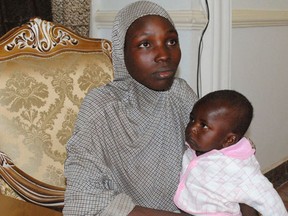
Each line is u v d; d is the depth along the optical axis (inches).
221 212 42.2
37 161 50.6
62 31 54.9
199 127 42.7
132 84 41.3
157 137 42.3
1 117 48.8
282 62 116.3
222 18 84.2
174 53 39.2
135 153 40.7
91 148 38.0
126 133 40.3
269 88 111.7
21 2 67.7
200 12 80.5
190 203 42.8
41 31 53.1
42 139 51.3
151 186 41.9
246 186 41.5
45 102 51.9
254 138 107.7
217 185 41.9
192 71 81.6
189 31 80.0
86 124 38.9
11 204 38.9
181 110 45.7
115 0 84.8
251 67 102.7
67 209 35.5
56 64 53.7
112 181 38.2
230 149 42.7
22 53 51.5
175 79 47.2
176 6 80.2
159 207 43.1
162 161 42.5
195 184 42.5
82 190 35.6
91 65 56.6
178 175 43.7
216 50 84.4
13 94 49.8
